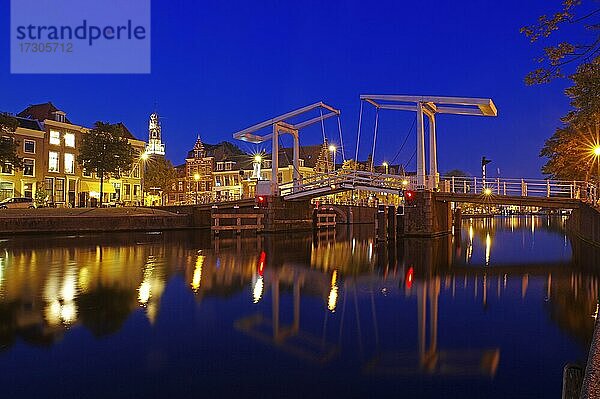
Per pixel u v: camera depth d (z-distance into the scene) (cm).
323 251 2695
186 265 2009
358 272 1880
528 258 2425
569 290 1493
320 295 1392
